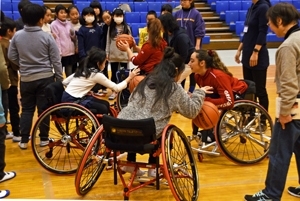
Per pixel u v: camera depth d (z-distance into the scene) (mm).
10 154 3512
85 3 10273
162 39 3770
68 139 3166
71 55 5320
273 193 2479
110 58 5379
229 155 3199
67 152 3494
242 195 2762
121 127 2408
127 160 2902
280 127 2400
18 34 3357
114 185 2906
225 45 10148
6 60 3631
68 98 3180
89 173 2963
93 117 3033
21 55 3355
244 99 3400
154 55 3719
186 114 2576
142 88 2557
